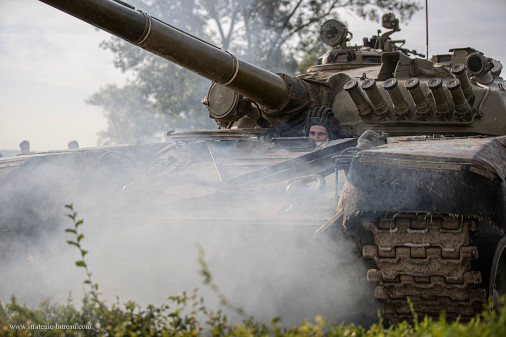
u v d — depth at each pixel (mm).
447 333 3824
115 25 6938
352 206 5340
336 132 9133
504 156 5973
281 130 9680
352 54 10977
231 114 9727
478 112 8984
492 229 5715
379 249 5387
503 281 6371
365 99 9094
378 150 5461
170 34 7426
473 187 5051
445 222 5211
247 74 8508
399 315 5633
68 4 6551
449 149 5434
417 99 8766
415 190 5164
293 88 9367
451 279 5207
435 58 11312
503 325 3867
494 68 10375
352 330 4582
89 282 4695
